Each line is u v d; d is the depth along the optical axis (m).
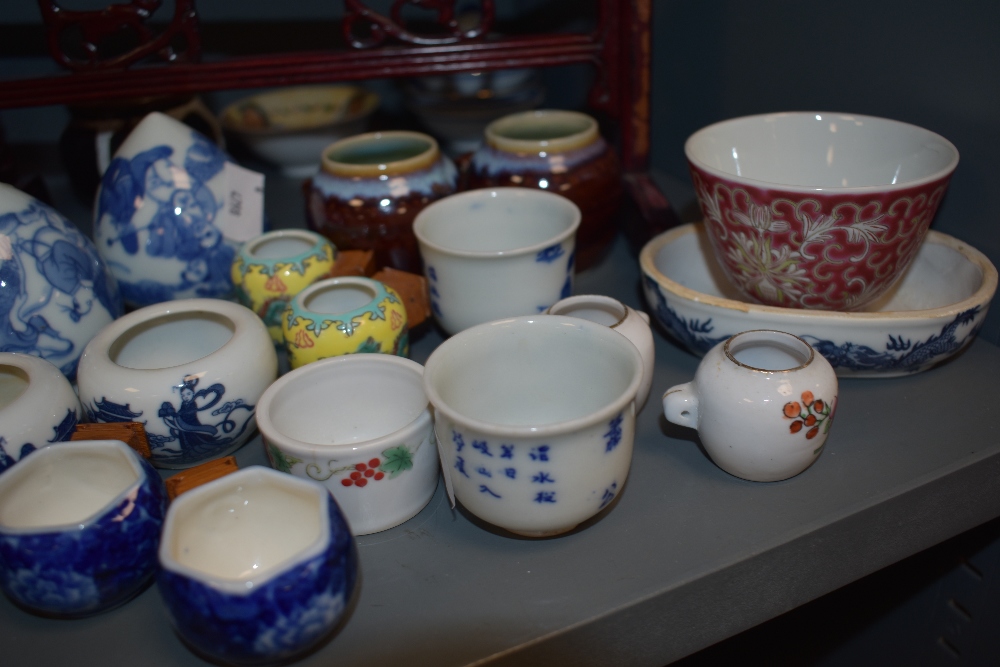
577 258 0.78
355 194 0.72
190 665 0.46
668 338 0.72
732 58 0.83
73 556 0.44
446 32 1.18
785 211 0.55
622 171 0.85
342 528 0.44
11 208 0.60
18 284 0.58
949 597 0.77
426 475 0.53
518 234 0.72
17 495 0.48
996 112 0.60
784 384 0.50
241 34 1.10
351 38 0.74
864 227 0.54
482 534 0.53
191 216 0.69
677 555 0.50
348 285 0.66
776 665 0.91
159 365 0.64
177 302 0.62
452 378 0.52
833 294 0.59
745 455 0.52
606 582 0.48
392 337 0.63
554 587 0.48
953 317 0.56
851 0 0.68
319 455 0.49
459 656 0.45
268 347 0.59
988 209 0.63
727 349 0.54
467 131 1.08
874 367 0.60
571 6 1.06
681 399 0.54
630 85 0.80
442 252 0.62
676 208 0.90
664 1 0.92
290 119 1.14
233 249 0.73
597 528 0.53
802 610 0.88
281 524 0.48
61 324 0.60
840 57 0.71
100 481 0.51
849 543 0.53
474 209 0.71
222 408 0.55
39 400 0.53
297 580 0.40
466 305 0.65
